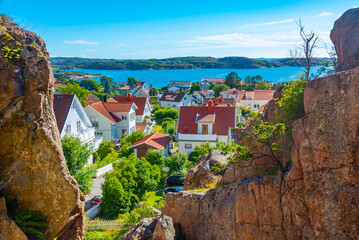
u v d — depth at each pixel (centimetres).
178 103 9744
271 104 1577
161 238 1280
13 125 1107
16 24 1177
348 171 848
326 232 888
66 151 2314
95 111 4484
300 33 1498
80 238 1278
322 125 902
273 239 1041
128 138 4388
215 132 3881
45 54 1205
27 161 1131
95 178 3183
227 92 10069
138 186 2533
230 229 1184
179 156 3334
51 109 1193
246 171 1470
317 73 1455
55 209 1177
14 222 1061
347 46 1172
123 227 1942
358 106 833
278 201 1041
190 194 1462
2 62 1079
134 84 14338
